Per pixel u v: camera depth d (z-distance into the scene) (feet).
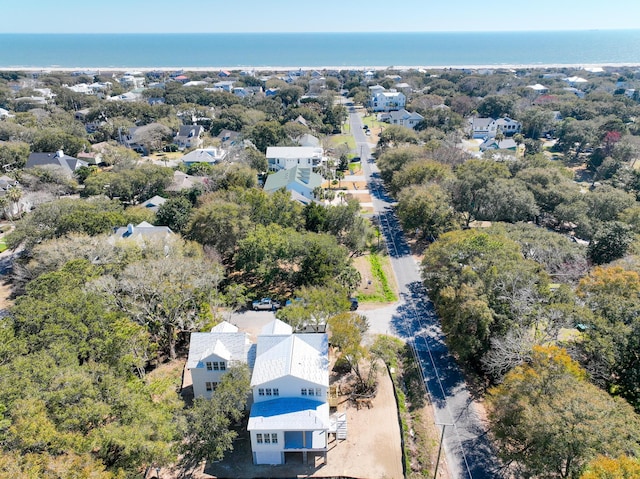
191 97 617.62
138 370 138.21
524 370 108.68
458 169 263.49
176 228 226.99
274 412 110.52
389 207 284.20
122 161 332.60
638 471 75.20
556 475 96.53
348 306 150.10
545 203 246.47
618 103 498.28
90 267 153.07
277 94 654.94
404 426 122.01
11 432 78.18
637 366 116.47
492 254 153.17
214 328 134.92
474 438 118.01
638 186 271.90
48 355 100.68
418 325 166.50
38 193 267.18
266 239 179.42
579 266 172.24
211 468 109.91
